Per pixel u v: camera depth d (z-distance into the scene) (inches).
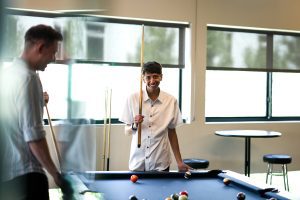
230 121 206.8
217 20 195.6
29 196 46.6
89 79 47.4
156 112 106.7
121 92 180.5
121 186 82.0
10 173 33.6
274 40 209.9
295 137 213.3
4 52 28.1
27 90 51.5
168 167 107.9
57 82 109.3
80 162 44.6
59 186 46.5
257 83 211.2
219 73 203.5
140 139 104.8
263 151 207.3
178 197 71.2
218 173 93.2
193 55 191.9
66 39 46.1
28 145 52.1
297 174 209.6
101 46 43.1
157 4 185.3
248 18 201.2
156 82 105.0
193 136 193.0
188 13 190.4
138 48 183.9
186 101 194.9
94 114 48.3
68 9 42.1
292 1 210.1
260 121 211.8
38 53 54.7
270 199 71.2
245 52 203.8
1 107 29.2
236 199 72.9
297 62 215.2
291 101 218.5
